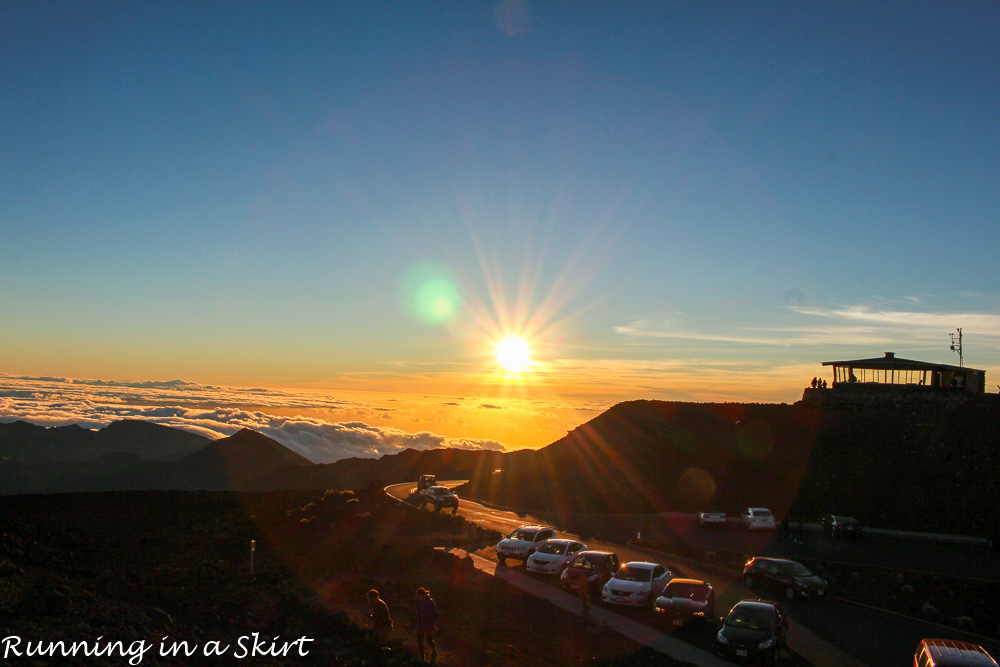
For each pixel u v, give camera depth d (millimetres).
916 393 57938
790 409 61844
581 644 19250
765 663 17578
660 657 17906
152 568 23422
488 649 18062
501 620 21328
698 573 30453
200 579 22656
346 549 30688
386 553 30781
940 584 27406
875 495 44625
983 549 34969
